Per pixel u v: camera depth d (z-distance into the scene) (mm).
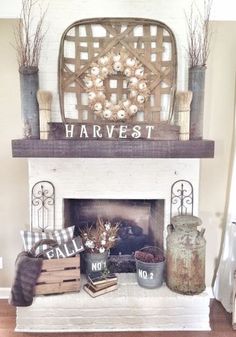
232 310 2385
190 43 2410
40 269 2244
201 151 2268
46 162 2482
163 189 2533
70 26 2365
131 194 2531
